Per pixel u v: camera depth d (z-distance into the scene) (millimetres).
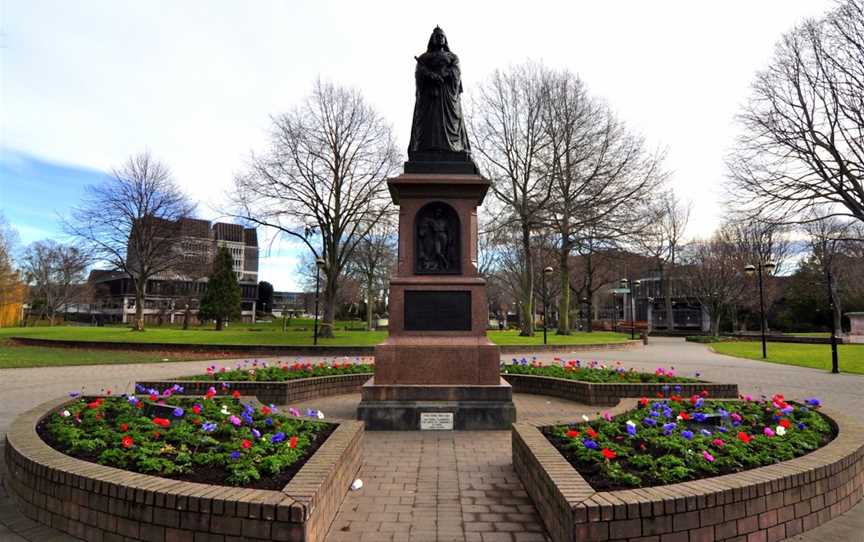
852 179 22766
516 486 5547
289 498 3660
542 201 32938
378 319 62938
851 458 4984
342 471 4996
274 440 5172
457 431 8117
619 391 10633
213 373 11945
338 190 31734
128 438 4969
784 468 4438
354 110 31406
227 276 54625
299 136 30328
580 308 73562
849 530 4359
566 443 5340
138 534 3850
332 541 4180
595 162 32750
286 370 12414
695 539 3703
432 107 9523
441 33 9961
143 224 39625
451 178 9000
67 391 13133
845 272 45406
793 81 23906
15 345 30656
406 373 8539
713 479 4121
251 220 30922
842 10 22656
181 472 4367
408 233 9039
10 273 58094
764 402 7543
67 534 4238
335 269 32125
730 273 46094
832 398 12570
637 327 56250
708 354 27875
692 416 6203
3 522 4516
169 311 70312
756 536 3973
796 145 24000
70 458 4723
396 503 5043
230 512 3619
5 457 5609
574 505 3523
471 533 4359
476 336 8711
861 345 34469
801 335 44438
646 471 4371
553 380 11797
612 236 32156
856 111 22484
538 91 33406
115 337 31562
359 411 8227
